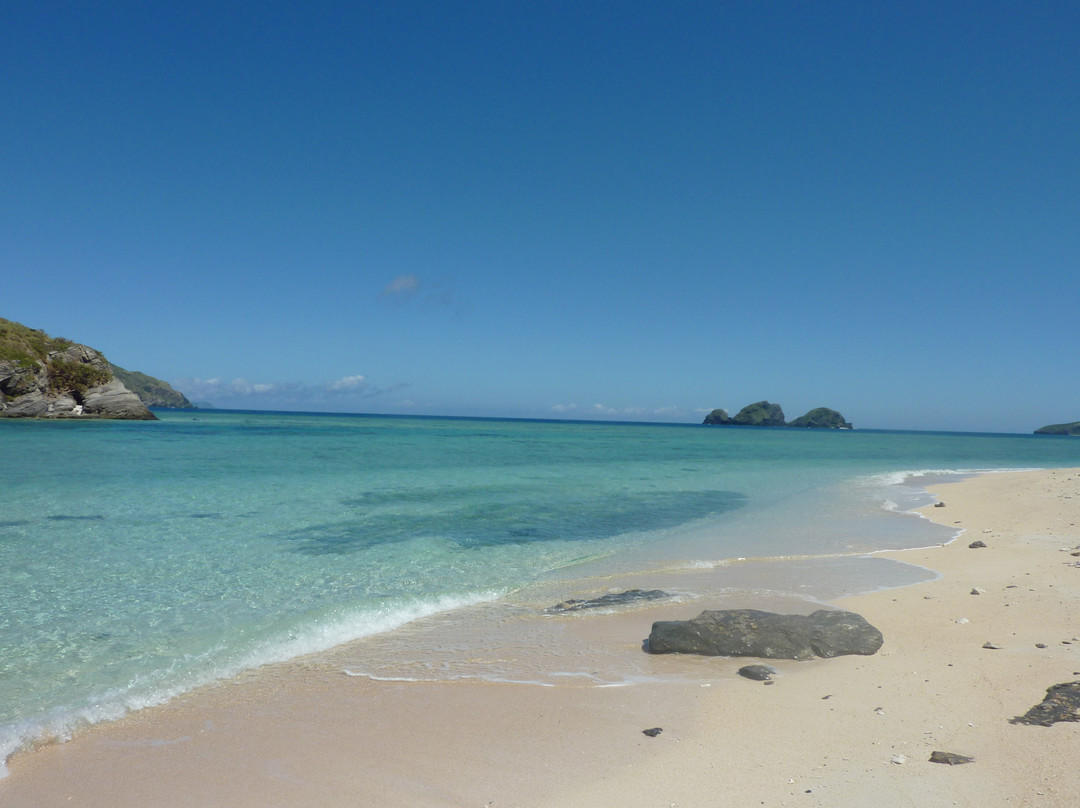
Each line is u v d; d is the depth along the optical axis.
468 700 7.45
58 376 90.56
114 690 7.85
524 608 11.73
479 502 24.59
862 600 11.62
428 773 5.70
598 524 20.83
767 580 13.50
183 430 76.19
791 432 194.50
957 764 5.34
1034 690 6.83
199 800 5.30
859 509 24.67
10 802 5.30
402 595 12.51
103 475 28.59
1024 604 10.54
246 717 7.05
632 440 93.88
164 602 11.59
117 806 5.23
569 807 5.04
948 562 14.83
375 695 7.65
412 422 176.62
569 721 6.77
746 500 27.20
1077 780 4.83
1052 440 189.00
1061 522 19.77
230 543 16.41
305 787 5.50
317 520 19.84
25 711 7.23
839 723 6.42
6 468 30.20
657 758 5.85
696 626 9.20
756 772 5.48
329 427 105.94
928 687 7.23
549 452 56.94
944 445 106.69
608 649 9.34
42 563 13.78
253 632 10.19
